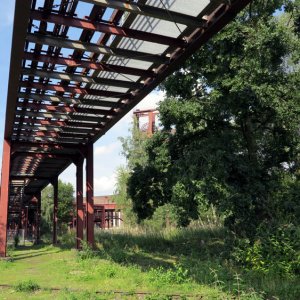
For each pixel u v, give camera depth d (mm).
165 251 17266
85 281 9234
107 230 28125
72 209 49438
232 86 12836
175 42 8500
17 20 7215
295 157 14984
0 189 15789
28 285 8484
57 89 11023
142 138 34031
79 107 12977
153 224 26922
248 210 12617
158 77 9883
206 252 14844
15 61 8859
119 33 8047
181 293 7633
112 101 12422
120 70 9812
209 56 13602
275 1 13430
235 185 12781
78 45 8578
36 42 8289
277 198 13836
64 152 18172
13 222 38000
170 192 16328
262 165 14453
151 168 16609
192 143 14891
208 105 13906
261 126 14742
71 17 7746
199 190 12789
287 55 14984
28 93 11375
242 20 13891
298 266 9945
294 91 13570
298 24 13820
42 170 23062
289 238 11141
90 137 16594
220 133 14820
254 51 12656
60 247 20234
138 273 10008
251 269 10773
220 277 9172
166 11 7441
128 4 7168
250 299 6980
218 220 22109
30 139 16516
